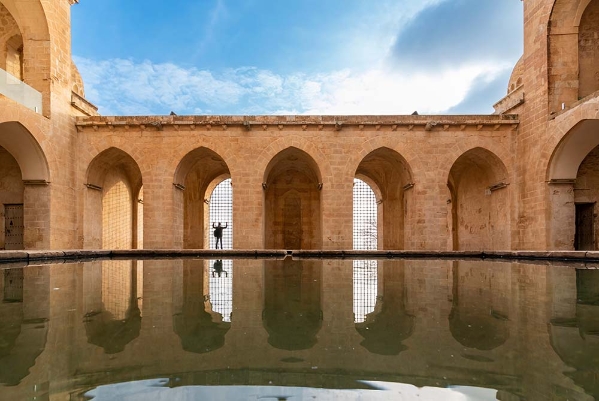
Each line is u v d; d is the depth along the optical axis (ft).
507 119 66.18
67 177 64.64
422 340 8.82
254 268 30.48
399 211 89.66
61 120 63.10
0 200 69.56
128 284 19.76
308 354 7.77
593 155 64.34
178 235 69.97
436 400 5.37
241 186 67.05
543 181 59.41
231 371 6.72
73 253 46.50
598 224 63.62
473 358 7.45
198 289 17.78
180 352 7.93
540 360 7.35
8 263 37.22
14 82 53.47
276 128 67.77
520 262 39.65
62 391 5.76
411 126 67.10
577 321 10.82
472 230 81.46
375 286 19.02
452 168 83.97
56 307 13.00
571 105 53.78
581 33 60.29
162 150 67.41
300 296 15.65
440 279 22.47
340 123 66.49
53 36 61.36
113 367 6.98
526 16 64.49
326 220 66.74
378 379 6.36
